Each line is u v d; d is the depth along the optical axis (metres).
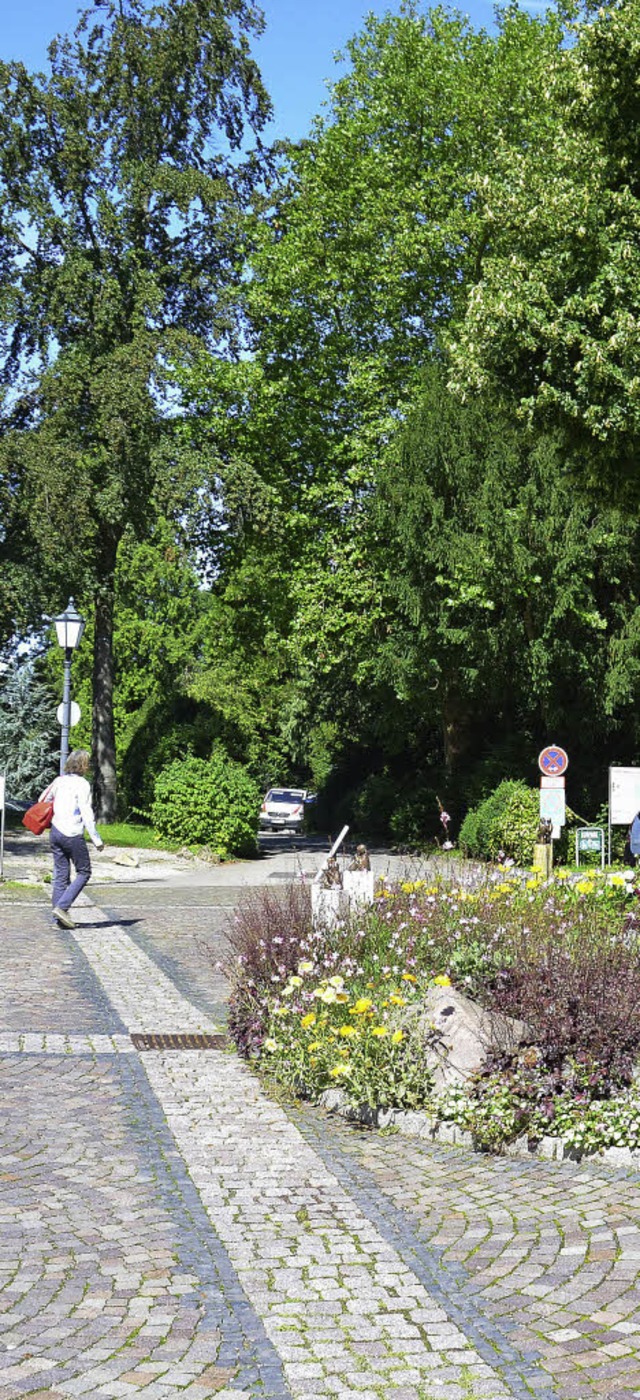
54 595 31.38
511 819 27.56
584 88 16.58
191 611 56.28
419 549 29.23
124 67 32.00
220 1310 4.30
